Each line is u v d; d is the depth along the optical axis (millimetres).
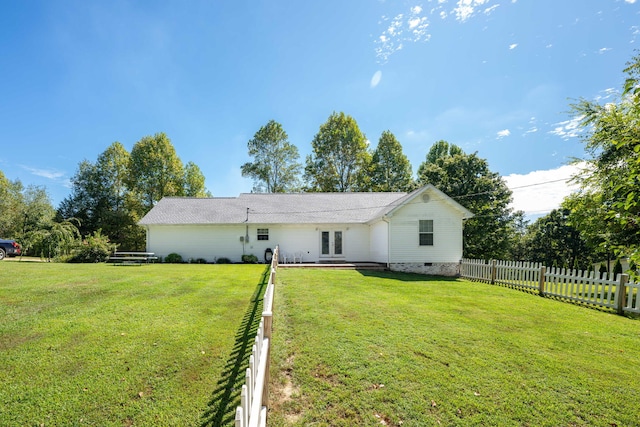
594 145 12609
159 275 11750
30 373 3865
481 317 6668
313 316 6387
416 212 16031
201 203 22047
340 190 38438
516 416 3104
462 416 3088
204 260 19422
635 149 3629
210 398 3379
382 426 2939
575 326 6211
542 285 9852
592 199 13164
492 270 12203
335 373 3936
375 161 38688
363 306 7305
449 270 16000
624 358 4590
